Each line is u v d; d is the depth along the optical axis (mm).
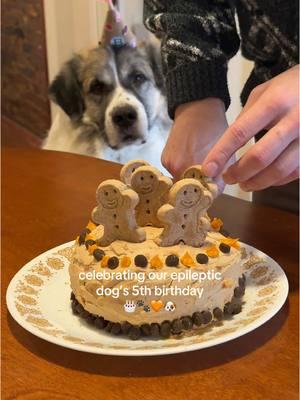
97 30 1597
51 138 1356
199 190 391
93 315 390
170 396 330
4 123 2299
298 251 517
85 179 721
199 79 571
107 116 1229
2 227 584
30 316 390
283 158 416
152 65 1283
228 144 419
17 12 2004
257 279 443
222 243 405
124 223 394
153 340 371
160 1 635
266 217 593
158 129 1306
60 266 470
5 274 488
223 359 363
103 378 347
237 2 628
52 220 600
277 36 595
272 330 395
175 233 392
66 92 1312
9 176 739
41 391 338
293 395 328
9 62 2176
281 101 409
